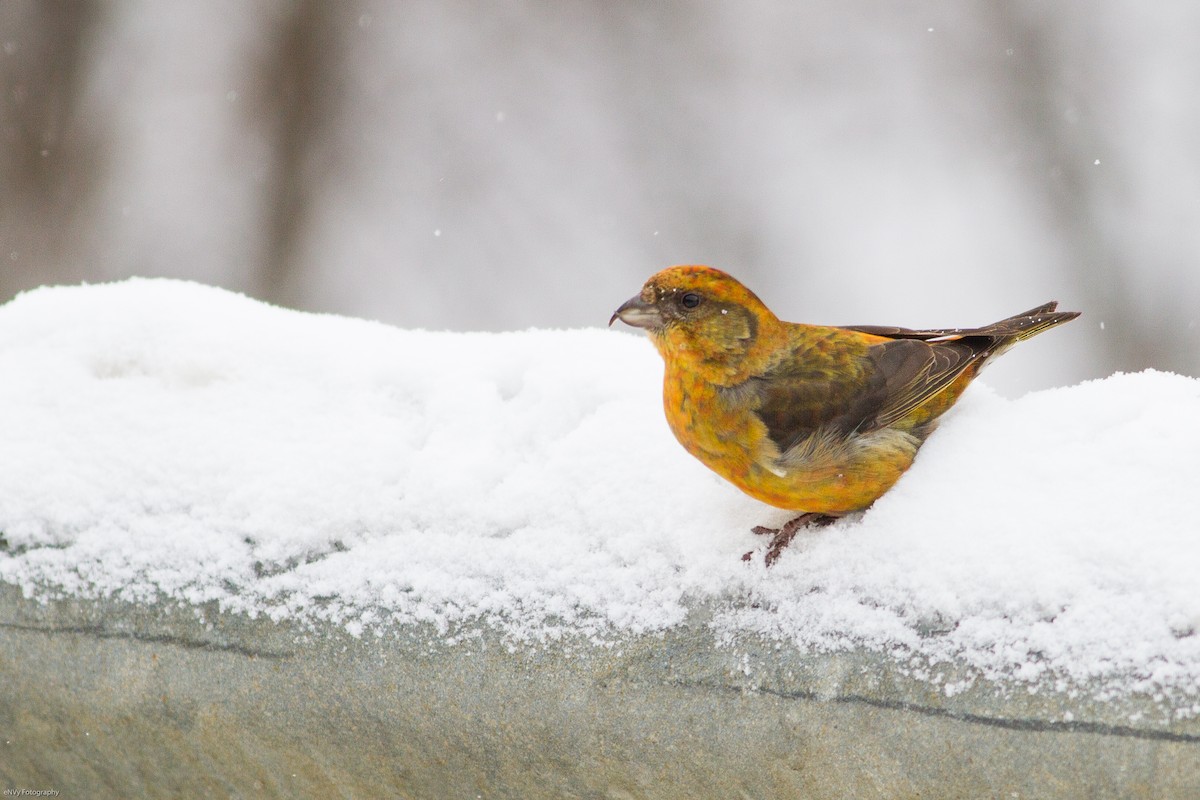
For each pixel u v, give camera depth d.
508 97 23.27
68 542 7.48
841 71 23.11
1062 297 20.08
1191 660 5.68
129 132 22.39
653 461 7.55
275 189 22.42
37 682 7.31
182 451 7.77
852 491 7.26
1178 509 6.20
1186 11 21.62
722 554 6.93
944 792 5.97
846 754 6.16
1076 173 21.22
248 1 23.33
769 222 21.47
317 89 23.11
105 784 7.49
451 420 7.98
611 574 6.96
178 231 21.80
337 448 7.74
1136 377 7.27
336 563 7.22
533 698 6.66
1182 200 20.53
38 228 21.58
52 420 8.02
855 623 6.43
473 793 6.88
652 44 23.88
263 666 7.02
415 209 22.19
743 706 6.38
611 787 6.62
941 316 19.98
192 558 7.32
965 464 6.98
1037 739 5.80
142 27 23.05
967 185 21.25
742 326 7.47
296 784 7.14
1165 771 5.55
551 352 8.52
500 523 7.29
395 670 6.85
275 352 8.48
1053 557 6.19
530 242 21.64
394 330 8.91
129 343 8.52
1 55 21.91
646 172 22.36
